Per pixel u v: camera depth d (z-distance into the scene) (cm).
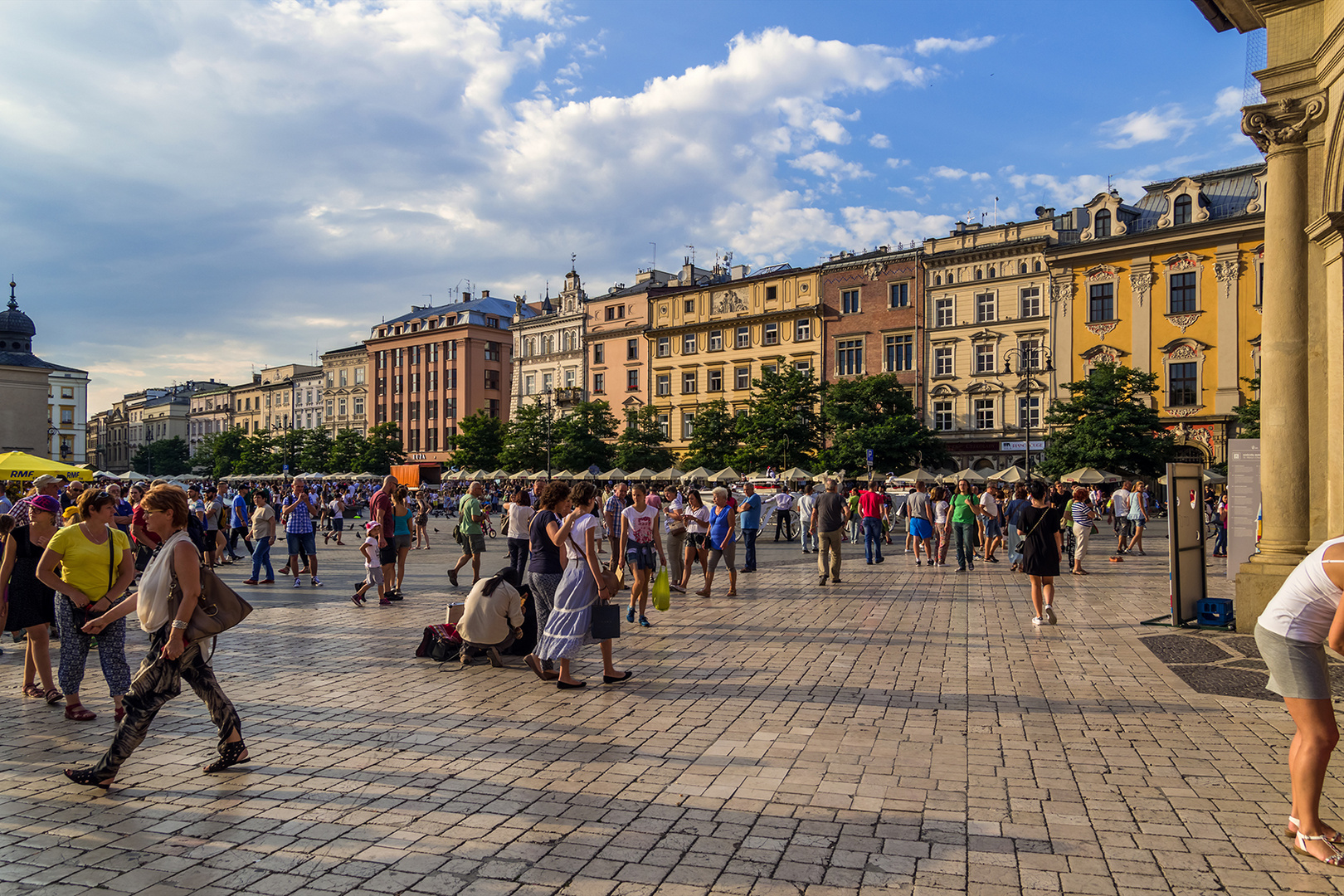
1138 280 4591
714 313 6438
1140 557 2275
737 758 568
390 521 1402
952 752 578
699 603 1372
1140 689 759
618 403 7069
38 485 834
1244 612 1033
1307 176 1012
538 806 482
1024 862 407
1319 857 405
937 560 2105
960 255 5184
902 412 5000
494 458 7062
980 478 4184
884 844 429
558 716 679
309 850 425
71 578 663
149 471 13138
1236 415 4016
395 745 602
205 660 544
